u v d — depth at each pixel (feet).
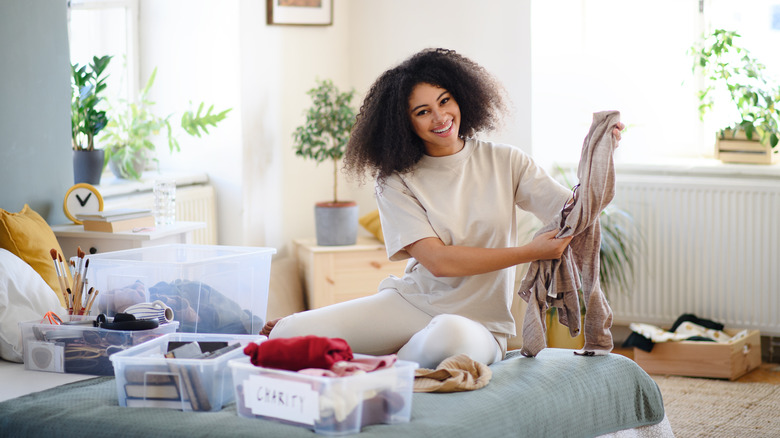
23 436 6.71
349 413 6.15
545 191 8.34
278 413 6.38
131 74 14.62
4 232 9.56
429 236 8.15
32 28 10.85
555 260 8.18
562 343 14.14
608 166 7.84
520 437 6.85
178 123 14.74
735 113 14.64
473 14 15.14
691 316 14.28
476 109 8.49
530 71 14.74
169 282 8.80
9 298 8.75
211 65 14.46
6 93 10.50
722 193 14.11
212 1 14.30
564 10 15.72
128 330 7.91
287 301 14.33
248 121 14.53
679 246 14.44
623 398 8.07
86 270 8.91
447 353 7.57
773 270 13.91
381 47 15.93
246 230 14.67
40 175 11.03
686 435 10.44
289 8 14.99
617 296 14.90
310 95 15.55
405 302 8.43
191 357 7.08
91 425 6.57
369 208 16.31
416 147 8.41
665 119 15.61
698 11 15.14
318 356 6.37
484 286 8.25
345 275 14.49
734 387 12.55
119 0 14.33
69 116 11.49
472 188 8.36
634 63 15.64
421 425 6.36
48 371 8.13
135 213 11.04
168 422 6.47
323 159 14.56
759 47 14.74
